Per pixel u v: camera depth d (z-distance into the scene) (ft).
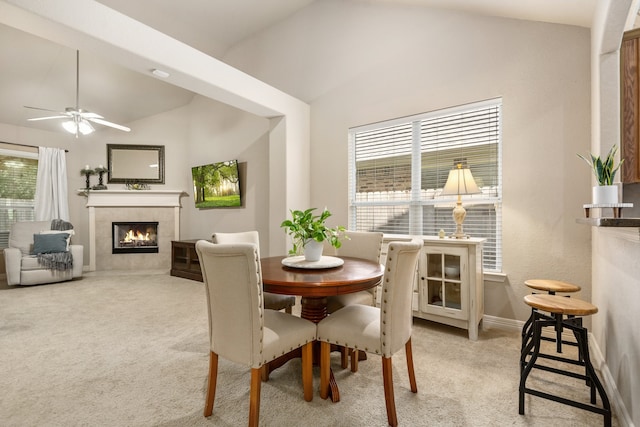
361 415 5.54
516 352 8.10
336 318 6.12
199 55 10.15
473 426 5.25
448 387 6.45
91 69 16.34
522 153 9.40
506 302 9.66
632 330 5.00
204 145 20.03
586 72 8.54
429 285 9.89
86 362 7.61
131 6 14.03
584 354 5.44
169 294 14.24
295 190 13.82
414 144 11.75
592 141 8.21
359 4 13.05
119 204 20.26
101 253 20.12
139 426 5.27
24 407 5.79
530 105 9.29
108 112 19.81
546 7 8.27
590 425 5.28
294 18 15.21
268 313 6.25
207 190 19.24
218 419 5.45
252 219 17.20
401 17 11.89
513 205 9.54
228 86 11.09
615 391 5.71
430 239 9.68
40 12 6.85
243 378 6.84
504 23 9.72
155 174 21.27
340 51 13.58
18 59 14.43
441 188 11.17
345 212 13.35
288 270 6.79
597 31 7.30
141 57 8.70
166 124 21.38
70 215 20.25
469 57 10.36
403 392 6.27
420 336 9.25
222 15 15.33
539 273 9.15
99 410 5.71
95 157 20.80
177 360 7.72
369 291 8.49
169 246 20.85
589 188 8.47
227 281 5.08
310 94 14.55
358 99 13.01
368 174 12.96
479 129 10.37
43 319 10.80
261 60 16.55
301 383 6.64
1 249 17.99
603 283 6.98
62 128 19.54
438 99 10.98
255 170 17.04
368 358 7.87
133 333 9.52
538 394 5.49
